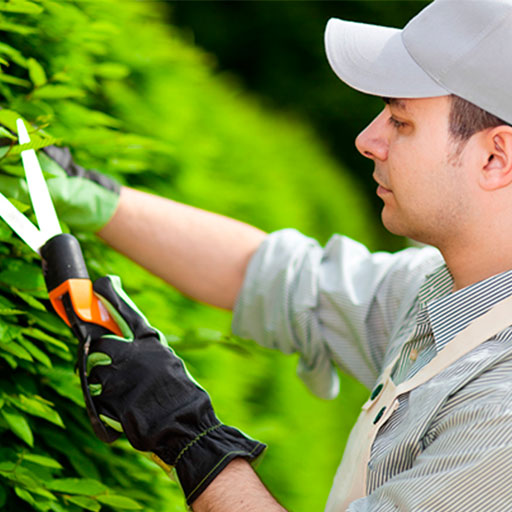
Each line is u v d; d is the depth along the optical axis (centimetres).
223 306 339
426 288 271
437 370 238
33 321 269
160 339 240
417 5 1423
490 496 210
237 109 680
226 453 231
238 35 1376
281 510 227
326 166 992
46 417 257
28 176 247
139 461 302
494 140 237
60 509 264
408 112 245
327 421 612
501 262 245
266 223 568
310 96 1386
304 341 329
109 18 368
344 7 1395
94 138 306
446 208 244
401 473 224
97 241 323
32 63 271
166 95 419
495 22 234
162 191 393
